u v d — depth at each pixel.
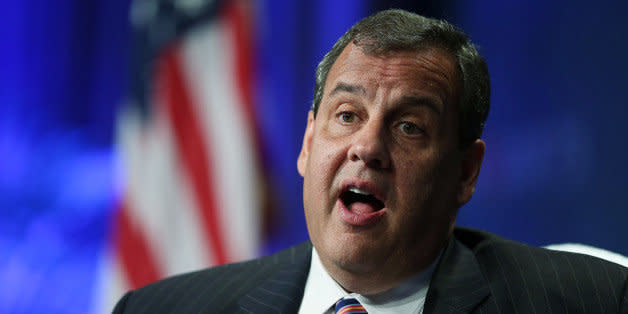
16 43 13.53
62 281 12.26
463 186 3.37
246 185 7.39
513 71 9.02
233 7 7.76
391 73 3.11
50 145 13.27
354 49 3.23
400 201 3.03
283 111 10.62
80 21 13.48
